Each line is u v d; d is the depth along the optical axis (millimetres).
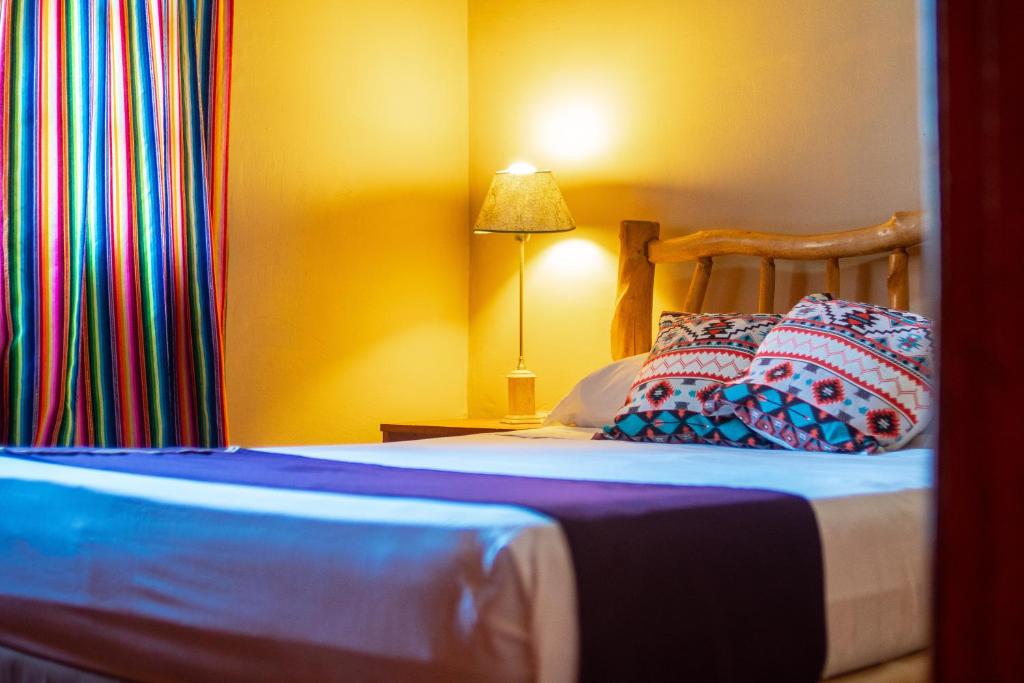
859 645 1480
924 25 360
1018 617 342
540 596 1113
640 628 1194
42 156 2789
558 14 3855
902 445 2404
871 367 2426
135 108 2957
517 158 3975
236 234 3385
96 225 2881
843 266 3121
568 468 2041
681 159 3535
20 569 1637
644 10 3627
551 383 3883
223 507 1420
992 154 338
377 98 3805
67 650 1560
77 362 2824
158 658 1428
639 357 3207
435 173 4012
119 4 2932
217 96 3180
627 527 1237
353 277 3730
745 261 3340
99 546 1520
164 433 2979
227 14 3203
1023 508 339
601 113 3740
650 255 3451
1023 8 333
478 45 4078
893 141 3062
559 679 1115
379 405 3816
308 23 3580
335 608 1235
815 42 3229
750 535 1362
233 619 1339
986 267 341
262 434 3463
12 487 1728
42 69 2797
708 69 3471
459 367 4090
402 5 3883
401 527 1226
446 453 2430
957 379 349
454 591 1141
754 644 1321
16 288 2740
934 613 358
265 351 3467
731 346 2744
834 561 1460
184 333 3053
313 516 1320
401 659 1170
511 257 3998
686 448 2547
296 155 3549
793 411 2438
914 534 1603
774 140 3320
